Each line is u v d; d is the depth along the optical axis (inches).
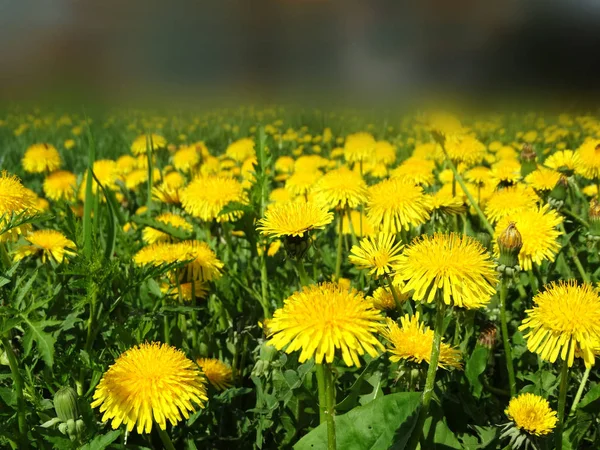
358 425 13.8
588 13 40.6
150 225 22.6
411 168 28.1
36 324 14.4
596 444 16.2
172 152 49.4
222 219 22.3
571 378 17.6
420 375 15.7
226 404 18.0
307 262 22.5
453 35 31.1
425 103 24.7
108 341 17.6
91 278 16.9
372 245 17.4
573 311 14.1
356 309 12.7
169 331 19.4
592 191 30.5
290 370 16.4
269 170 32.7
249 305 22.7
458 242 13.9
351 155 34.1
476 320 19.6
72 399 14.1
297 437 17.0
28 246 21.2
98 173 34.9
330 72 50.7
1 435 14.3
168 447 14.8
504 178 26.2
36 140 97.5
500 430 16.5
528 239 18.2
